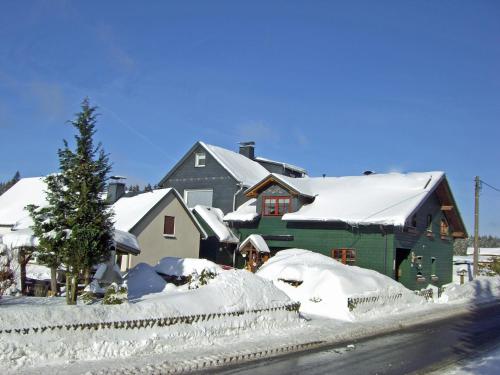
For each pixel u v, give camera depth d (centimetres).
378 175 3575
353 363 1257
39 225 1425
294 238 3206
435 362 1303
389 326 1877
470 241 11212
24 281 1906
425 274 3328
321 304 2055
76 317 1159
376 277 2409
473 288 3148
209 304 1469
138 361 1131
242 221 3400
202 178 3906
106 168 1468
